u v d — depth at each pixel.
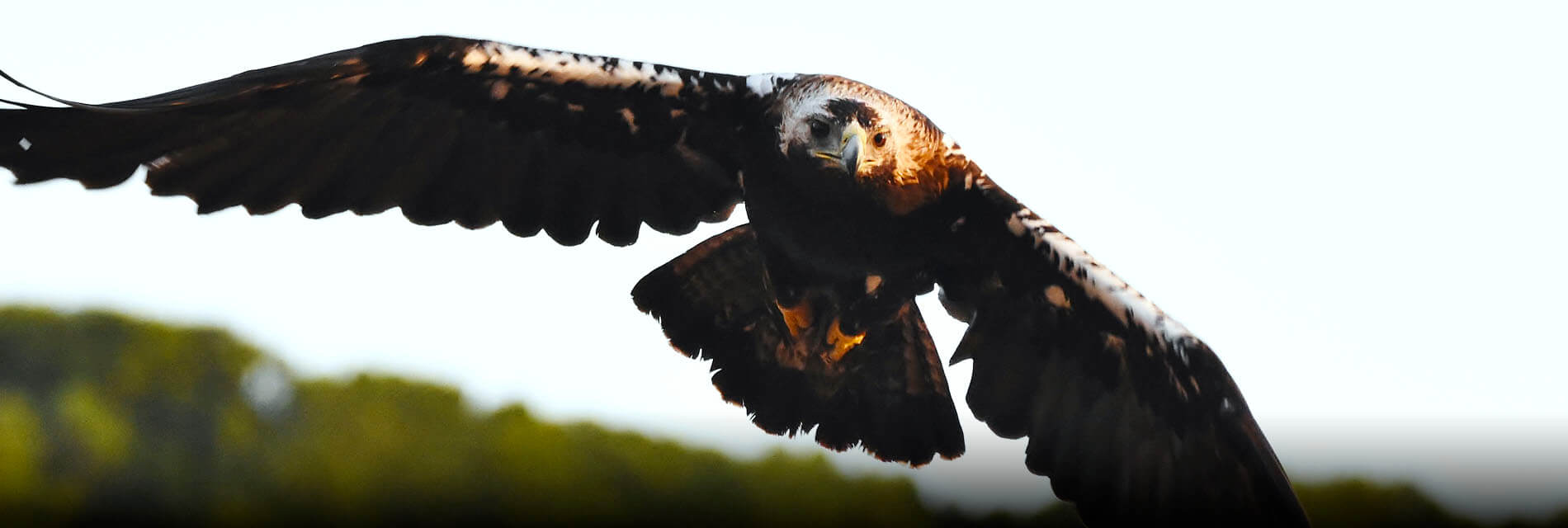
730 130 10.59
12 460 24.56
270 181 10.25
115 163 9.70
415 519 24.94
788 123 10.20
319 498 25.36
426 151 10.69
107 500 25.31
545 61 10.36
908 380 11.18
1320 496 22.12
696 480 24.19
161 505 25.61
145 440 25.64
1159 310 10.33
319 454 25.59
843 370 11.17
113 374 25.81
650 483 24.19
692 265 11.09
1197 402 10.45
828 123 10.02
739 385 11.10
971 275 10.66
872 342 11.09
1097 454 10.96
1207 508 10.66
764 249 10.73
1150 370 10.55
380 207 10.66
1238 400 10.29
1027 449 11.09
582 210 11.02
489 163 10.84
